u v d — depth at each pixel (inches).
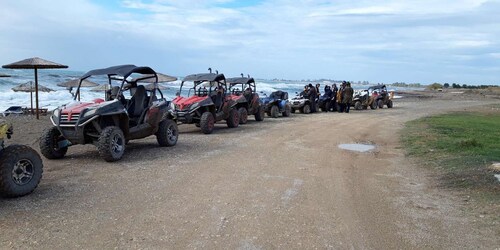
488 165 278.2
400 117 746.2
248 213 191.0
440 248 155.3
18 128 467.8
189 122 489.1
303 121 655.8
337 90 924.0
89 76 341.7
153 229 168.9
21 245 150.5
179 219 181.3
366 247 155.2
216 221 179.5
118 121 326.3
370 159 333.4
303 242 158.6
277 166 298.5
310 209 199.2
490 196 216.1
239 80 645.3
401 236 166.7
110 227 170.1
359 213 194.9
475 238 165.2
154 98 373.4
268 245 154.9
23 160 211.9
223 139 437.4
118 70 340.8
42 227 168.9
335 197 221.0
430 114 831.1
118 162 304.8
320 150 373.1
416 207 205.3
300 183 249.4
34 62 549.3
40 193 218.8
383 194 228.7
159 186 236.1
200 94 538.6
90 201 205.5
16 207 194.7
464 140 370.6
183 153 347.6
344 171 287.0
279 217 186.4
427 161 318.0
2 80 1433.3
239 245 154.2
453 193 229.3
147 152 350.6
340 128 553.9
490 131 491.8
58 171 272.7
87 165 293.1
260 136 464.1
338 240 161.3
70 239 157.0
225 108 535.8
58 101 1070.4
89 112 297.9
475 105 1226.0
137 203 203.3
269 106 724.0
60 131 300.5
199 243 155.3
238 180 253.4
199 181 249.1
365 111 935.0
